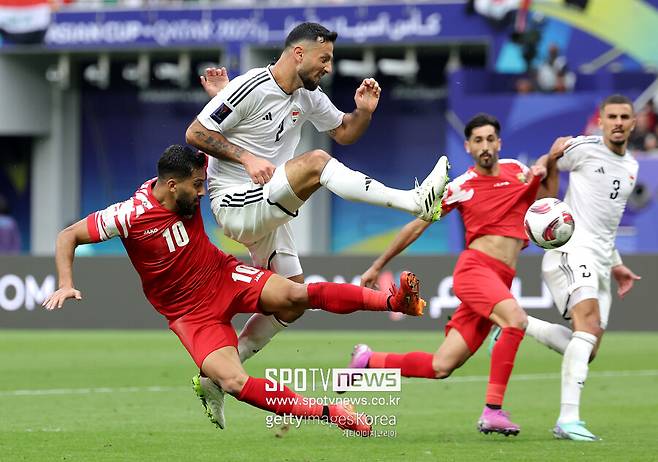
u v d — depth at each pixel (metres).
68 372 49.31
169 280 27.97
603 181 32.78
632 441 30.22
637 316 64.31
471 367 52.50
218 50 99.00
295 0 94.19
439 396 41.69
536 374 49.47
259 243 29.86
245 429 33.12
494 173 32.28
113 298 70.12
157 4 97.25
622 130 32.53
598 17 86.19
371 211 105.06
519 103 83.88
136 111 110.38
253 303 28.09
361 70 102.56
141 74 102.25
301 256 67.12
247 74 28.02
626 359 54.00
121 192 111.50
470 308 31.83
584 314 31.89
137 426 33.62
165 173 27.28
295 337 64.56
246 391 27.33
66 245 27.42
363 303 27.33
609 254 33.22
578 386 31.12
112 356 56.09
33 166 110.75
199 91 108.69
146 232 27.58
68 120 110.69
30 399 40.44
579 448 28.69
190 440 30.58
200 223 28.16
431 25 90.56
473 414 36.75
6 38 98.62
